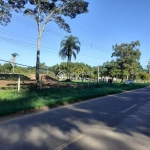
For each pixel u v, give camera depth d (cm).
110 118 1110
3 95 1728
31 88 2444
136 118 1134
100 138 739
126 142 703
